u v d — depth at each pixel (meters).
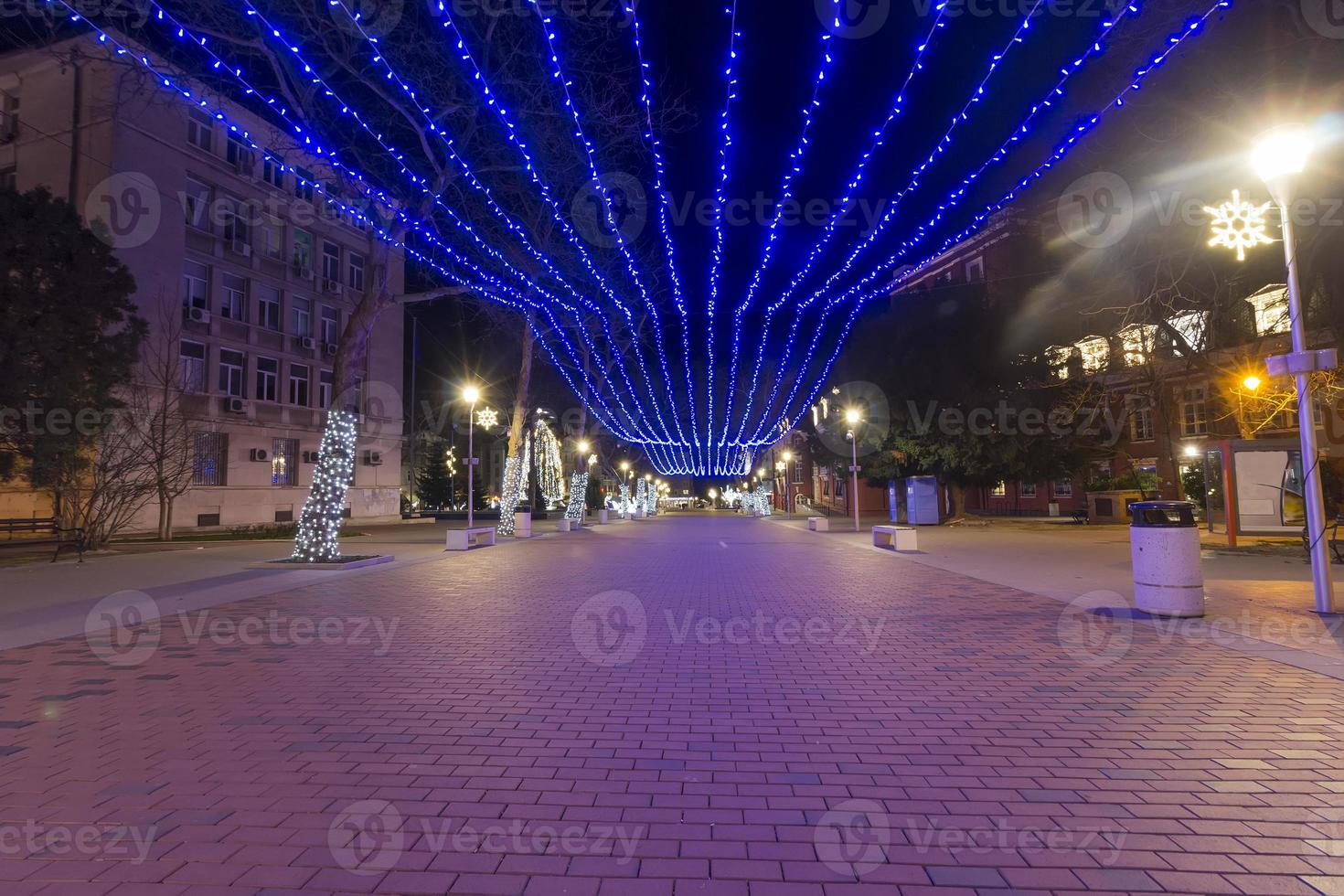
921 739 4.71
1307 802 3.72
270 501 31.84
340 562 15.43
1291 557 14.91
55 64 24.58
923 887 2.99
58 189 24.62
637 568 15.42
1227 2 8.83
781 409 45.47
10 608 9.91
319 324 35.16
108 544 20.50
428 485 52.66
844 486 51.41
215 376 29.17
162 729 4.90
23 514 23.78
